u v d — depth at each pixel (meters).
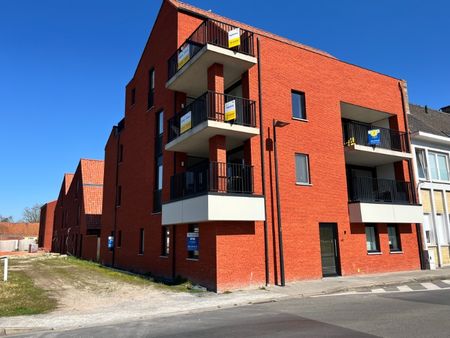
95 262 28.05
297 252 14.71
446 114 26.48
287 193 14.98
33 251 50.69
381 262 16.94
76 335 7.33
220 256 12.72
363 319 7.84
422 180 19.55
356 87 18.44
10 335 7.61
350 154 17.70
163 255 17.03
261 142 14.67
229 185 13.88
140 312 9.43
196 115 14.38
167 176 16.86
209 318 8.63
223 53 13.73
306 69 16.81
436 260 19.17
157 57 19.28
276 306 9.99
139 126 21.39
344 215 16.41
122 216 23.05
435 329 6.82
